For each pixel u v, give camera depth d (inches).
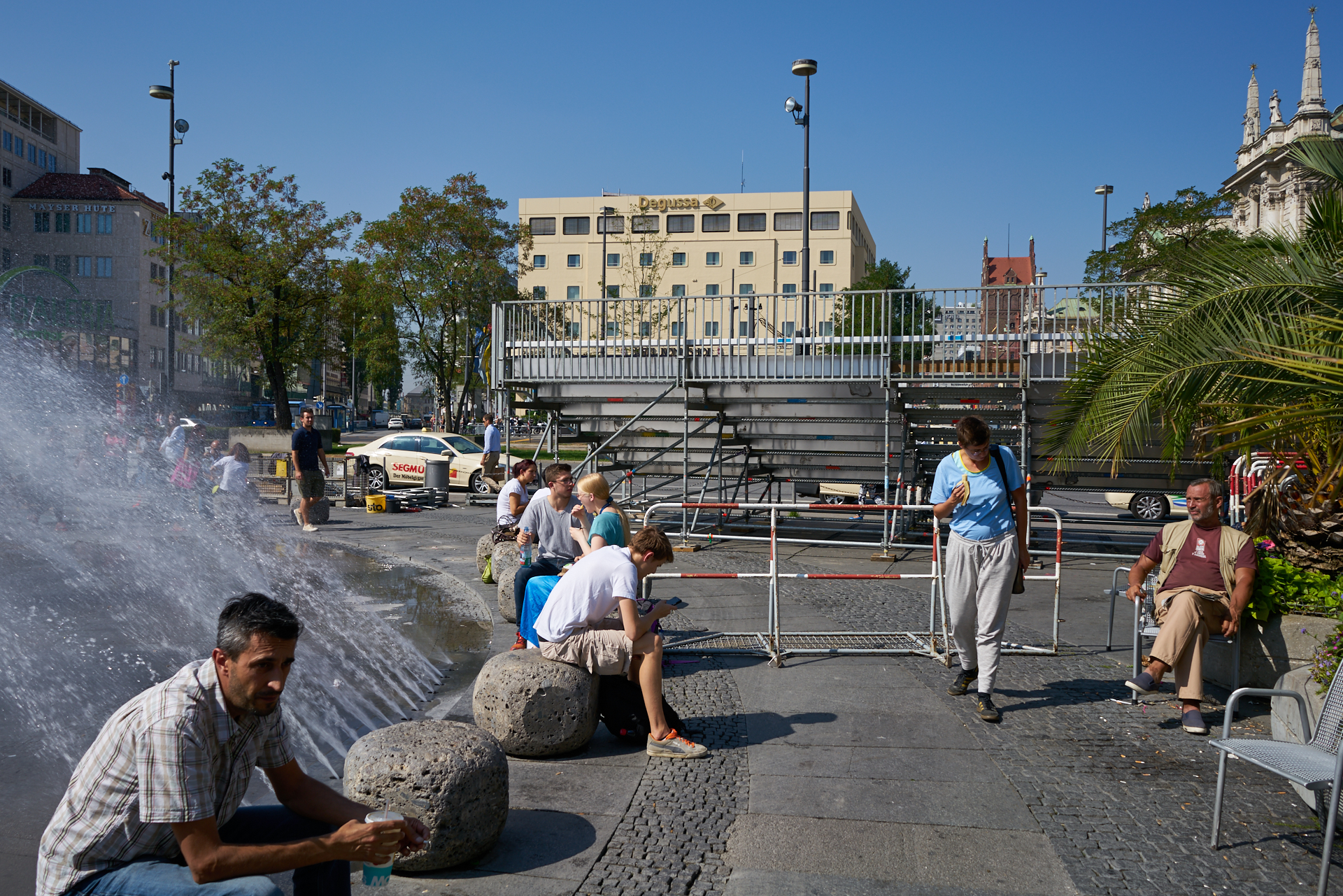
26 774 183.5
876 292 497.4
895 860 141.2
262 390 2878.9
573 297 3612.2
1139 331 249.6
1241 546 216.4
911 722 210.1
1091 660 268.8
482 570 404.8
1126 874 136.0
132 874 92.5
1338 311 205.6
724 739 200.1
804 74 756.6
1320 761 136.5
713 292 3545.8
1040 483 526.6
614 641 191.9
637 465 649.0
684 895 131.0
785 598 366.6
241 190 1497.3
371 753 141.0
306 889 102.7
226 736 95.3
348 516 683.4
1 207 2878.9
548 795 168.9
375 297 1619.1
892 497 561.3
